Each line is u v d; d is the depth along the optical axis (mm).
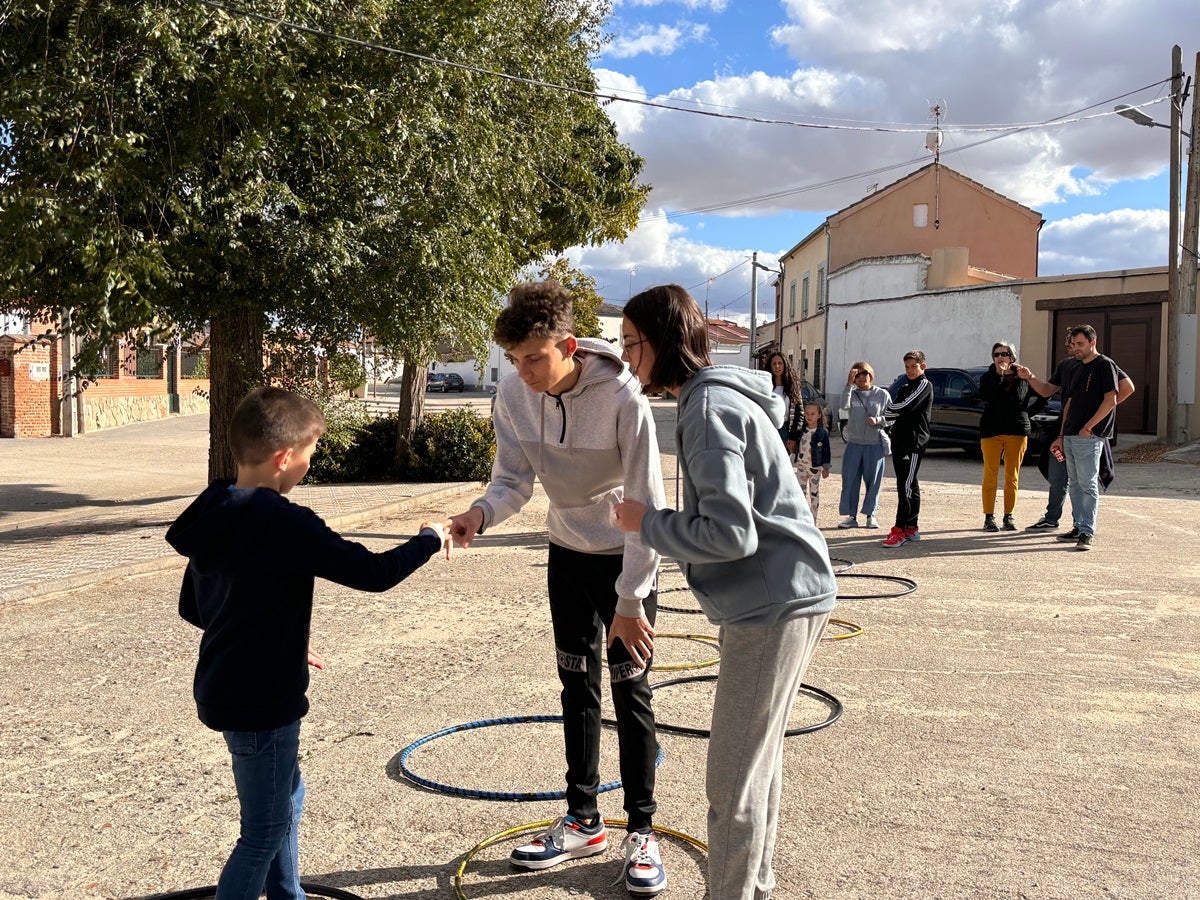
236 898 2516
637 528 2594
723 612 2510
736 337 68562
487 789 3855
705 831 3492
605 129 16875
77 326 8523
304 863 3262
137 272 8547
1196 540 9656
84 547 9242
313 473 15586
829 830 3461
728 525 2344
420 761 4129
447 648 5895
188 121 8906
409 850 3363
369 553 2557
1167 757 4121
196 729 4523
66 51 8172
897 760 4094
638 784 3156
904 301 26875
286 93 8719
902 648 5797
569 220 15844
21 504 13281
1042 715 4637
